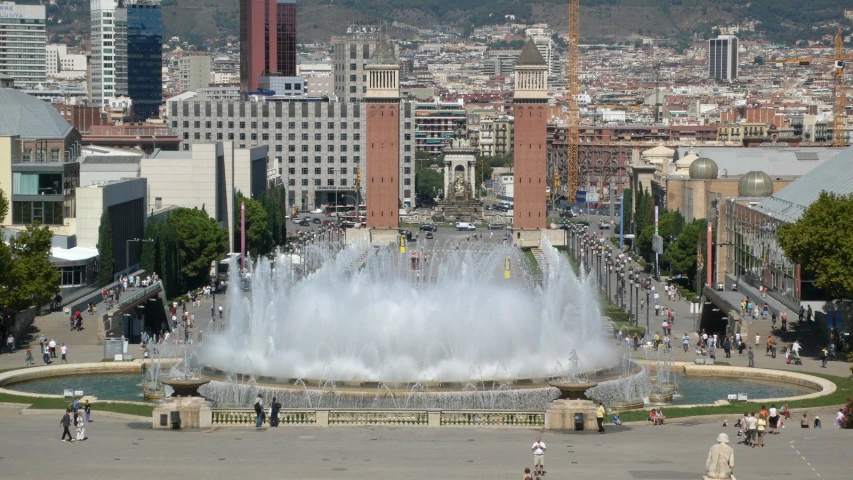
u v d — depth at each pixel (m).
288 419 160.25
